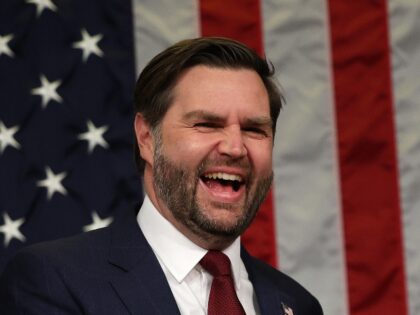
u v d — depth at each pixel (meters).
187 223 5.23
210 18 8.66
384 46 8.81
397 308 8.59
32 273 5.07
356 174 8.66
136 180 8.31
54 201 8.14
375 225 8.64
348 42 8.80
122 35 8.49
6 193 8.05
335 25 8.80
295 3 8.80
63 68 8.31
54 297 4.95
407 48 8.83
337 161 8.66
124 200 8.27
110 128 8.33
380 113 8.73
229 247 5.48
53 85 8.27
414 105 8.76
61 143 8.22
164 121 5.31
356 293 8.58
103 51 8.41
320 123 8.70
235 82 5.27
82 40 8.41
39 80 8.26
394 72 8.80
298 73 8.74
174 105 5.28
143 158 5.55
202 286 5.34
